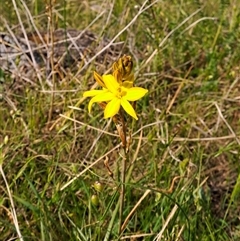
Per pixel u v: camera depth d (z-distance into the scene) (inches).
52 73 8.9
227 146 8.2
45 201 7.2
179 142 8.5
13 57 10.1
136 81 9.4
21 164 7.8
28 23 10.4
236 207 7.6
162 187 7.5
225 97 9.3
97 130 7.9
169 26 10.9
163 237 6.6
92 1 12.7
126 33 10.9
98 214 6.9
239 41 10.5
